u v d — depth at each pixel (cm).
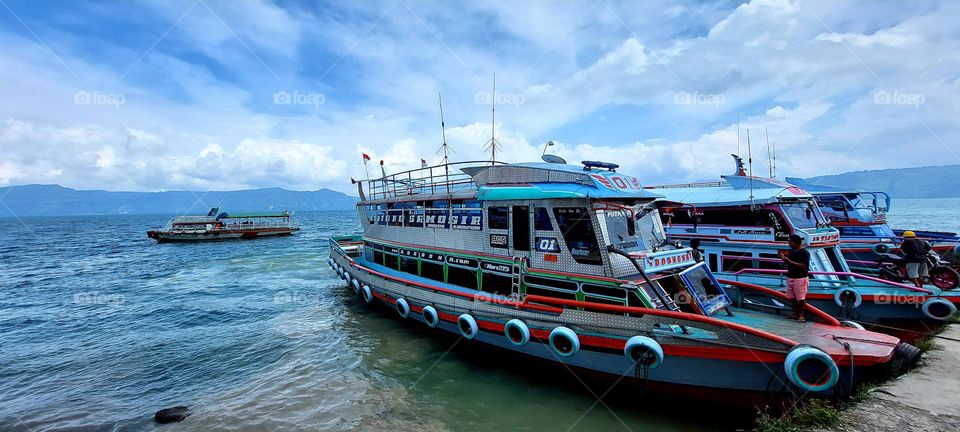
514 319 997
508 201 1066
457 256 1202
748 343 739
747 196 1480
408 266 1441
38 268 3353
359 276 1672
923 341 948
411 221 1430
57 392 1060
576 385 968
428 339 1324
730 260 1467
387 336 1374
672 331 806
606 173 1040
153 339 1471
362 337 1378
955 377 766
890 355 700
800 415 675
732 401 789
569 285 961
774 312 970
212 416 911
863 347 732
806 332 824
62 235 7644
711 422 811
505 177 1113
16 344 1448
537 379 1028
